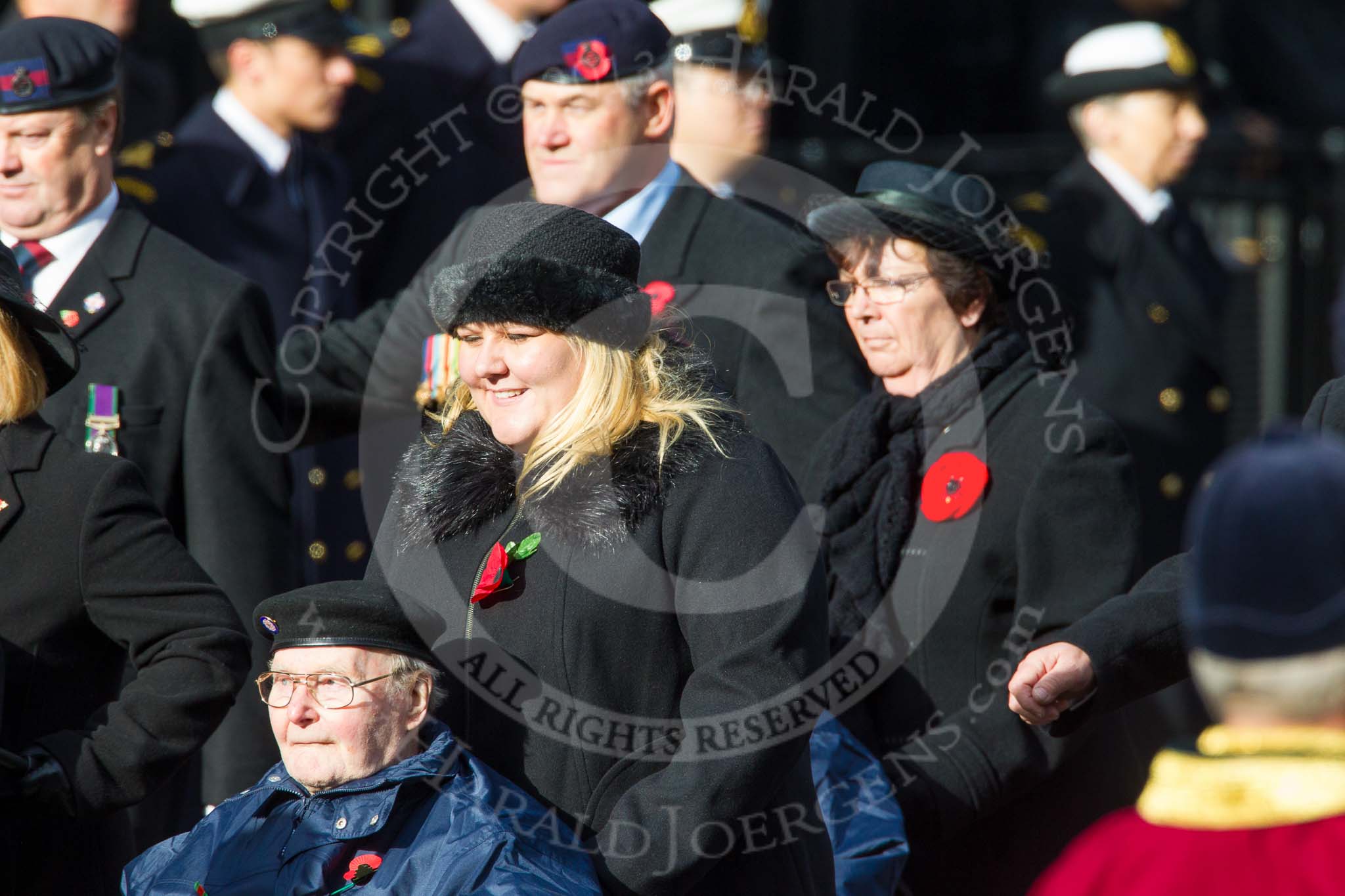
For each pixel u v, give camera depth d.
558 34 13.20
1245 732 6.72
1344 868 6.39
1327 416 10.52
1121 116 20.75
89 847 10.71
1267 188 26.11
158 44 24.83
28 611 10.37
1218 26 31.30
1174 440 20.42
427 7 19.36
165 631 10.38
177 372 13.53
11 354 10.49
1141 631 10.70
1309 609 6.48
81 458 10.62
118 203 13.97
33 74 13.18
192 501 13.49
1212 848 6.62
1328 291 26.03
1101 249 20.66
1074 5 30.62
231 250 17.42
